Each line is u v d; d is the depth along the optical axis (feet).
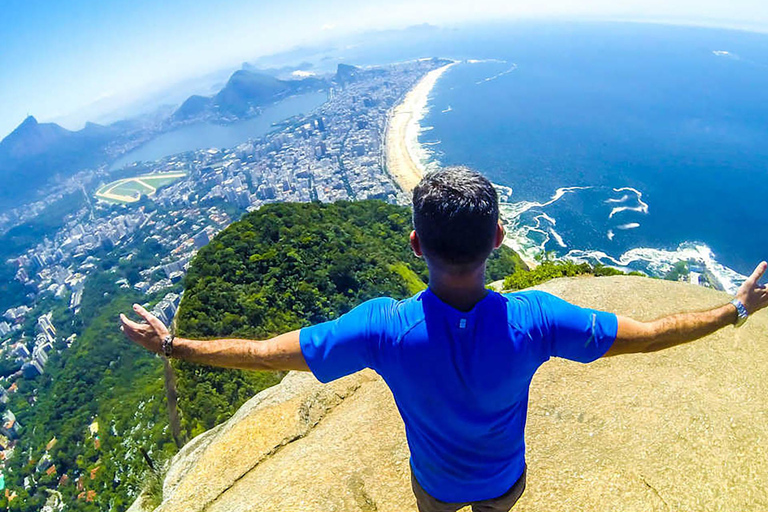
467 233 5.52
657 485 13.03
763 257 177.88
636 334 6.35
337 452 15.40
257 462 16.92
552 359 18.93
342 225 155.02
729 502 12.43
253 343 6.86
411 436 7.48
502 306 6.18
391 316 6.35
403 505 13.29
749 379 16.79
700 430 14.57
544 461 14.24
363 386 19.39
